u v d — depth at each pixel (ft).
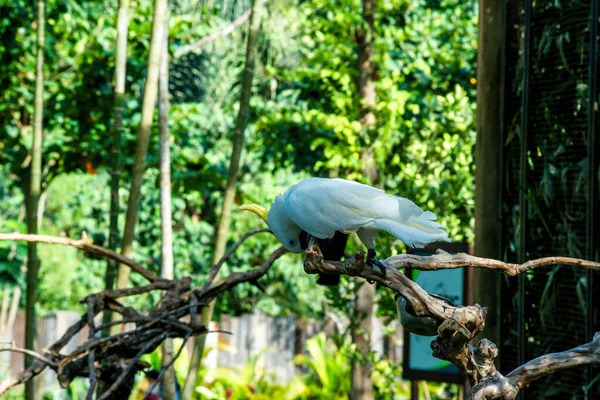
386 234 31.48
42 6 26.55
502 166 19.03
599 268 12.60
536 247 18.06
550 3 17.78
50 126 34.24
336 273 12.05
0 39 32.94
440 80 37.63
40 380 42.52
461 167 32.58
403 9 36.83
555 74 17.66
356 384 34.45
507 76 19.06
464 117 33.65
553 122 17.67
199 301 18.40
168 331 16.89
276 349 54.75
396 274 11.88
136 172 22.38
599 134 16.39
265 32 42.45
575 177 17.17
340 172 35.73
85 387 43.32
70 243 17.90
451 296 24.47
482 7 19.31
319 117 33.37
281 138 36.40
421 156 32.99
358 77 34.65
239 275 18.61
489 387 11.66
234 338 54.34
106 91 32.78
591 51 16.51
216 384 40.86
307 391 41.16
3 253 32.58
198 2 40.19
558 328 17.47
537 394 18.17
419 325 12.30
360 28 34.27
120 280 23.07
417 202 32.01
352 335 33.73
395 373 36.40
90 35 33.04
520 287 18.16
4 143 35.19
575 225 17.10
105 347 16.80
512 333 18.78
